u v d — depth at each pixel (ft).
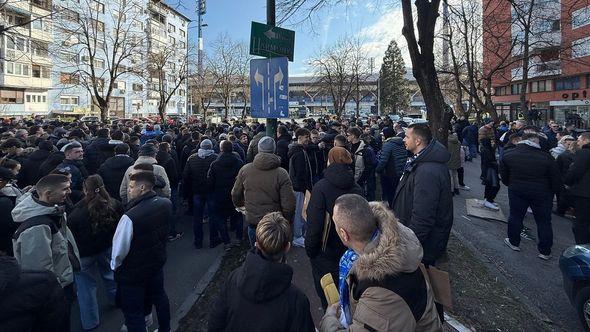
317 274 11.32
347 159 11.32
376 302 5.59
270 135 18.24
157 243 10.90
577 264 12.94
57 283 6.47
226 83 126.31
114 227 12.70
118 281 10.62
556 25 71.31
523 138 19.85
